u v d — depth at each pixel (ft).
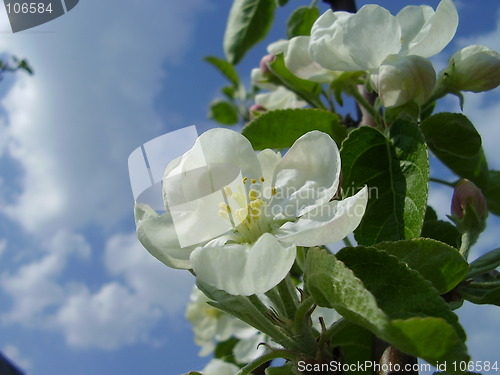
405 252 0.38
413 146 0.46
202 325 0.81
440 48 0.50
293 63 0.55
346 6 0.64
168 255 0.37
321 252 0.33
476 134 0.52
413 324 0.28
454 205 0.50
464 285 0.45
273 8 0.77
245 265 0.34
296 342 0.38
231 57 0.78
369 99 0.59
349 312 0.32
